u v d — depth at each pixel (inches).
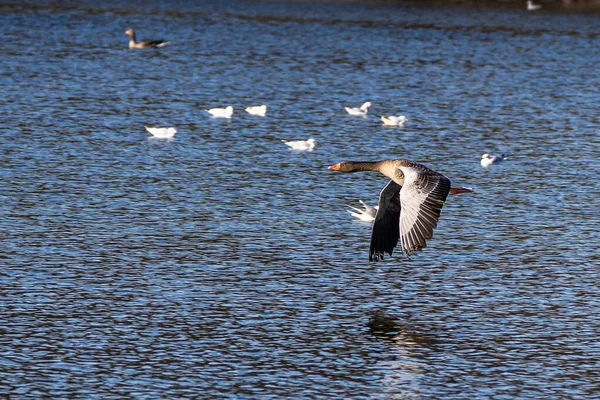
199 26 3243.1
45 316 931.3
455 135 1815.9
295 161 1590.8
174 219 1254.3
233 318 937.5
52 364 830.5
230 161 1577.3
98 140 1691.7
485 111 2042.3
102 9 3614.7
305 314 951.6
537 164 1600.6
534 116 1998.0
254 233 1204.5
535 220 1286.9
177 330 906.7
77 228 1204.5
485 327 927.0
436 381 812.0
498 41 3036.4
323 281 1045.2
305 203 1349.7
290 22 3361.2
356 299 994.7
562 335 910.4
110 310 950.4
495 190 1438.2
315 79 2378.2
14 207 1283.2
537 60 2711.6
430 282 1049.5
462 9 3782.0
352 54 2746.1
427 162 1606.8
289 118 1937.7
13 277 1031.0
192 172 1497.3
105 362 836.6
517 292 1021.2
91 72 2380.7
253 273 1062.4
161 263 1086.4
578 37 3144.7
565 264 1111.6
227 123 1876.2
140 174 1475.1
